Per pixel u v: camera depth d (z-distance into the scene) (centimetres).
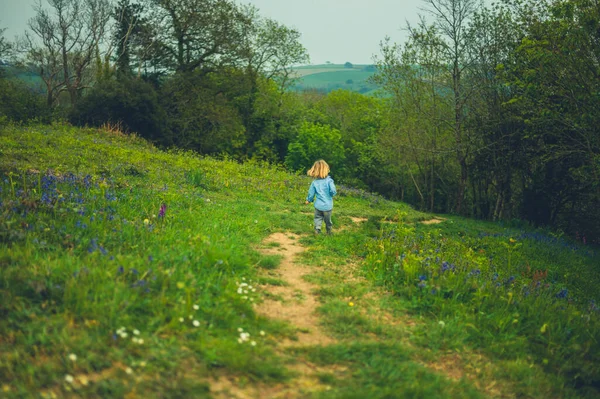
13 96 3095
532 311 697
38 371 368
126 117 3381
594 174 2041
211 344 457
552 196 2880
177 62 4247
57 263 565
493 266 1071
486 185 3353
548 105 1927
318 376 448
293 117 5041
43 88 4547
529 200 2906
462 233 1656
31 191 916
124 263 589
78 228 729
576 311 750
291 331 540
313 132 4412
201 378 409
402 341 561
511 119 2588
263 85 4809
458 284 738
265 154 4509
